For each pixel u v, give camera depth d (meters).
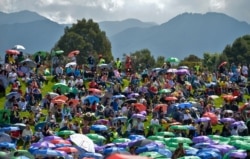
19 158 47.50
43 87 101.88
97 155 53.94
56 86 92.00
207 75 119.31
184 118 81.69
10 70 101.25
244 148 60.09
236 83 114.12
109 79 108.19
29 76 103.38
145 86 99.44
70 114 83.38
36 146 55.88
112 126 78.56
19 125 69.75
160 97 95.25
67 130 69.62
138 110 84.94
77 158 54.91
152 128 77.69
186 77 111.75
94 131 74.50
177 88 103.50
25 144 68.69
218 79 117.38
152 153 51.44
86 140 57.06
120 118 79.25
